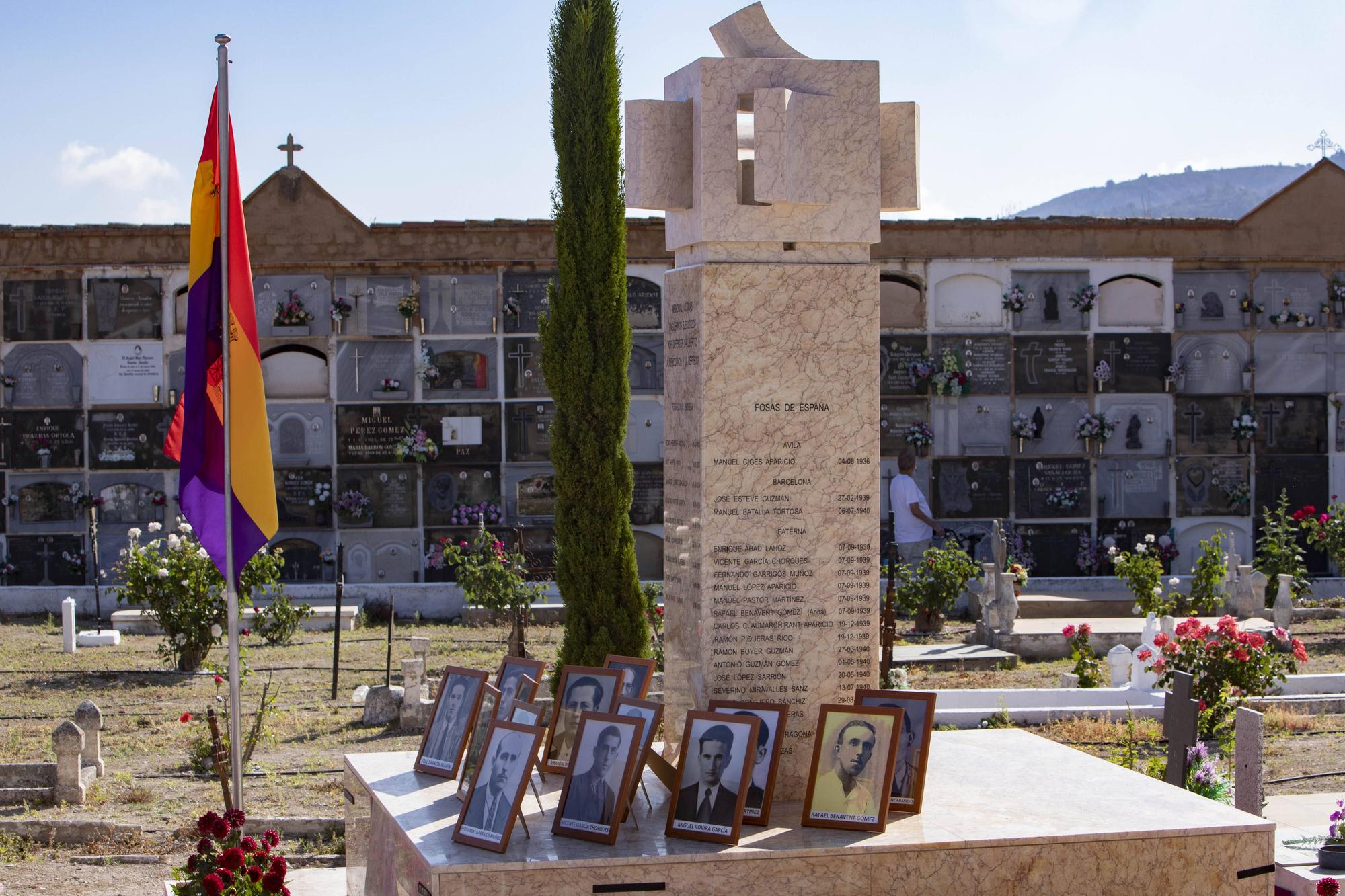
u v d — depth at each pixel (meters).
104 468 24.19
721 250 6.84
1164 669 11.28
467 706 7.01
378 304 24.44
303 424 24.31
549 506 24.38
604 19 10.81
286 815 9.94
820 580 6.86
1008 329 25.12
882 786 6.08
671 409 7.23
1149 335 25.33
